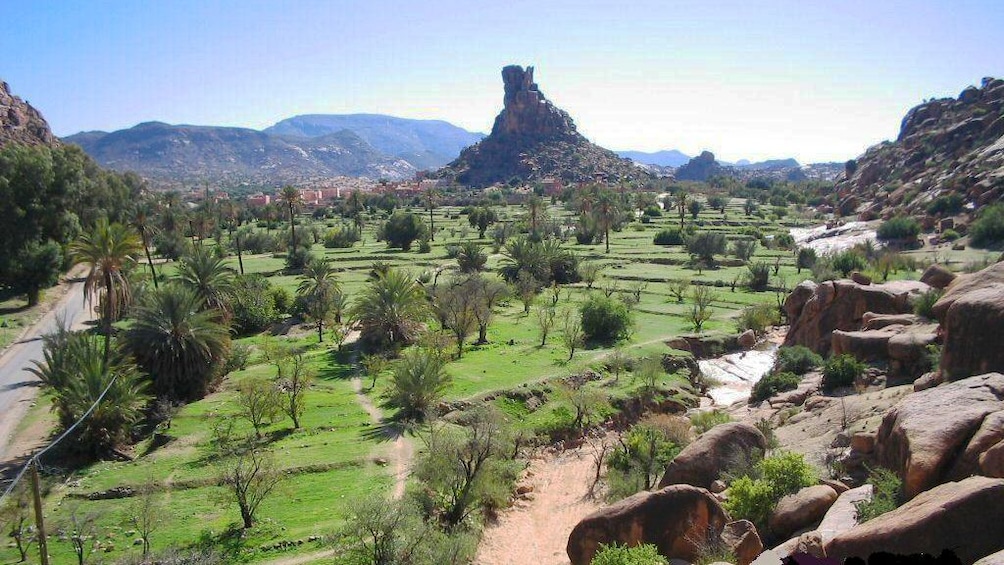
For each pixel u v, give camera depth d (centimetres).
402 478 2962
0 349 5394
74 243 4019
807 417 3084
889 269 7106
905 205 11838
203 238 12200
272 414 3638
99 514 2533
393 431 3547
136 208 7650
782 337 5875
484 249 11025
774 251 10469
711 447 2467
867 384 3272
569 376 4497
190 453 3350
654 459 3042
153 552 2295
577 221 14238
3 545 2419
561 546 2606
